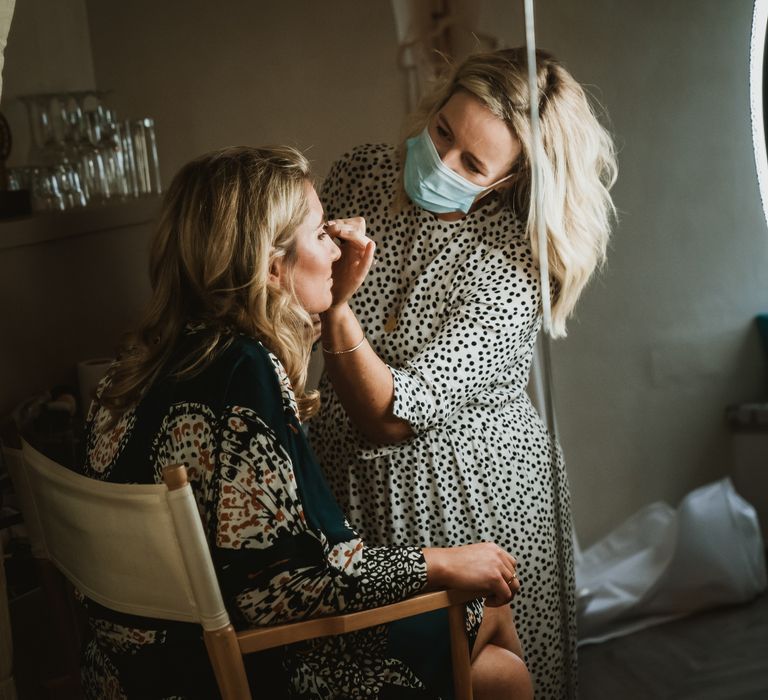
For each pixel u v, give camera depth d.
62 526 1.28
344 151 2.66
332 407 1.68
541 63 1.36
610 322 1.32
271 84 2.62
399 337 1.63
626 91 1.26
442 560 1.26
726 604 1.31
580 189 1.32
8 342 2.06
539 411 1.77
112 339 2.38
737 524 1.29
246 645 1.15
